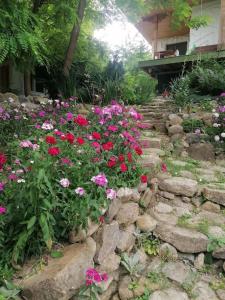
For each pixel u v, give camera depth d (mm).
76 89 5742
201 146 4078
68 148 2217
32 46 2648
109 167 2379
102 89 5781
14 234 1732
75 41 5676
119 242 2186
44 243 1795
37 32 3066
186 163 3723
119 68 6594
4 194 1846
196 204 2861
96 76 6102
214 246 2299
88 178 2066
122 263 2115
